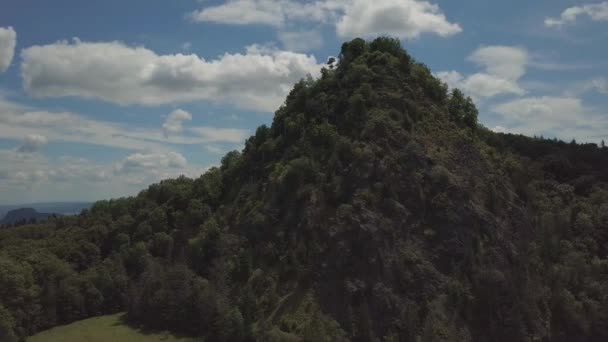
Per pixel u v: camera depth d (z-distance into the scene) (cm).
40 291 11056
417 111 12650
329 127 11975
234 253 11212
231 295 10238
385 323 9094
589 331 10169
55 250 12731
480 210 11019
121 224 13862
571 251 11350
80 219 15175
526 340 9469
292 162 11556
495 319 9562
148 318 10775
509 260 10575
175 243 12731
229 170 14038
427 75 14238
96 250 13100
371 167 10862
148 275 11312
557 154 14912
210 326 9712
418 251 10094
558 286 10519
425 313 9306
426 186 11025
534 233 11519
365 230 9906
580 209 12556
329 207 10562
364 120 11994
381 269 9619
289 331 8912
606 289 10819
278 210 11256
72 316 11206
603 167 14625
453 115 13562
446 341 8962
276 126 13950
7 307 10244
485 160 12475
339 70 14262
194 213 13025
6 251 12575
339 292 9400
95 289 11612
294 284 9831
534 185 13075
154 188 15138
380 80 13138
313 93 13838
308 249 10131
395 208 10394
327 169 11269
